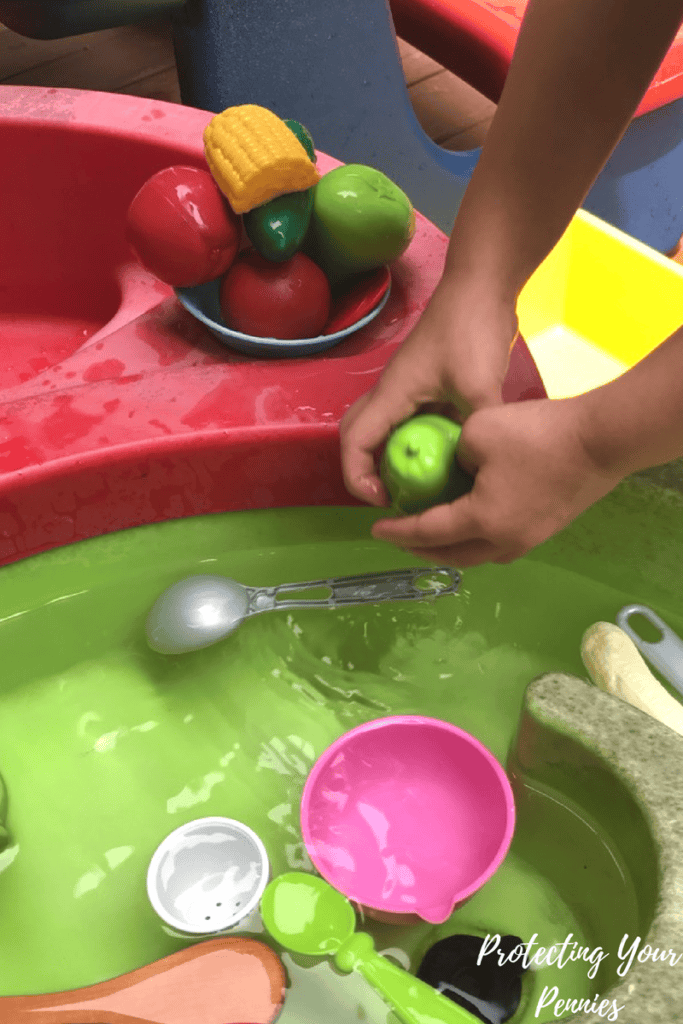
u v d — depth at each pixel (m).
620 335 1.10
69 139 1.05
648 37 0.62
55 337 1.21
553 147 0.66
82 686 0.73
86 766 0.69
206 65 1.43
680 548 0.75
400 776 0.69
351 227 0.83
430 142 1.63
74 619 0.77
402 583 0.76
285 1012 0.56
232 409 0.79
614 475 0.58
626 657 0.70
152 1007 0.56
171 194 0.81
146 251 0.84
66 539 0.80
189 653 0.74
